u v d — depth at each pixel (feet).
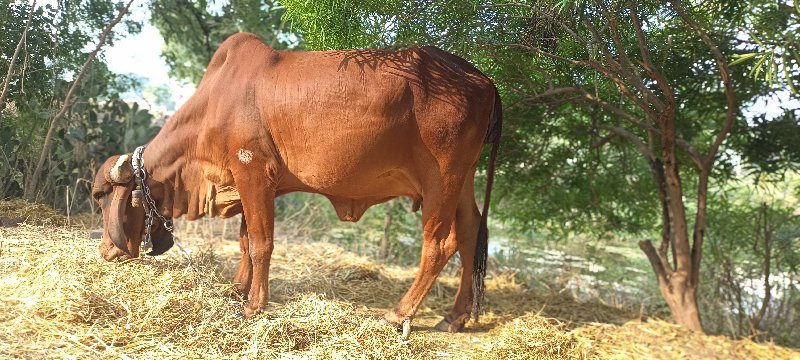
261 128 12.32
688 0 12.41
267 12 28.32
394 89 11.82
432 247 12.66
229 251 19.83
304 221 27.58
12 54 19.16
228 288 13.69
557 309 16.20
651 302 22.08
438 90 12.00
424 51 12.42
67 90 21.27
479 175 20.58
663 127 13.74
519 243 30.37
